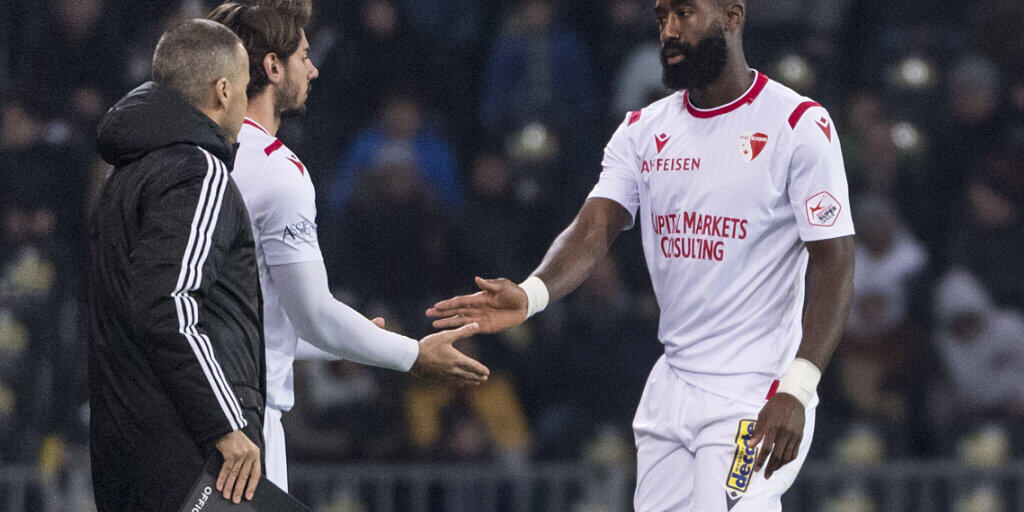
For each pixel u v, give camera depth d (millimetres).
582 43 36094
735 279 15688
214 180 13672
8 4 34094
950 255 33312
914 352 32500
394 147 32875
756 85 15703
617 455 30062
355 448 28703
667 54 15594
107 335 13867
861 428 31312
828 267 15180
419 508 28156
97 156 31422
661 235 16172
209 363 13242
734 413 15516
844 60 36594
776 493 15617
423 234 31844
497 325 16422
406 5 37281
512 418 30391
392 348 15977
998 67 35344
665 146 16094
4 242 29828
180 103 14062
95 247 14102
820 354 14859
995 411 31938
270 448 15773
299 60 16094
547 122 35062
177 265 13234
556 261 16766
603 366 30641
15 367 28266
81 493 27906
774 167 15430
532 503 28516
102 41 34094
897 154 34625
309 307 15367
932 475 29375
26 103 31188
